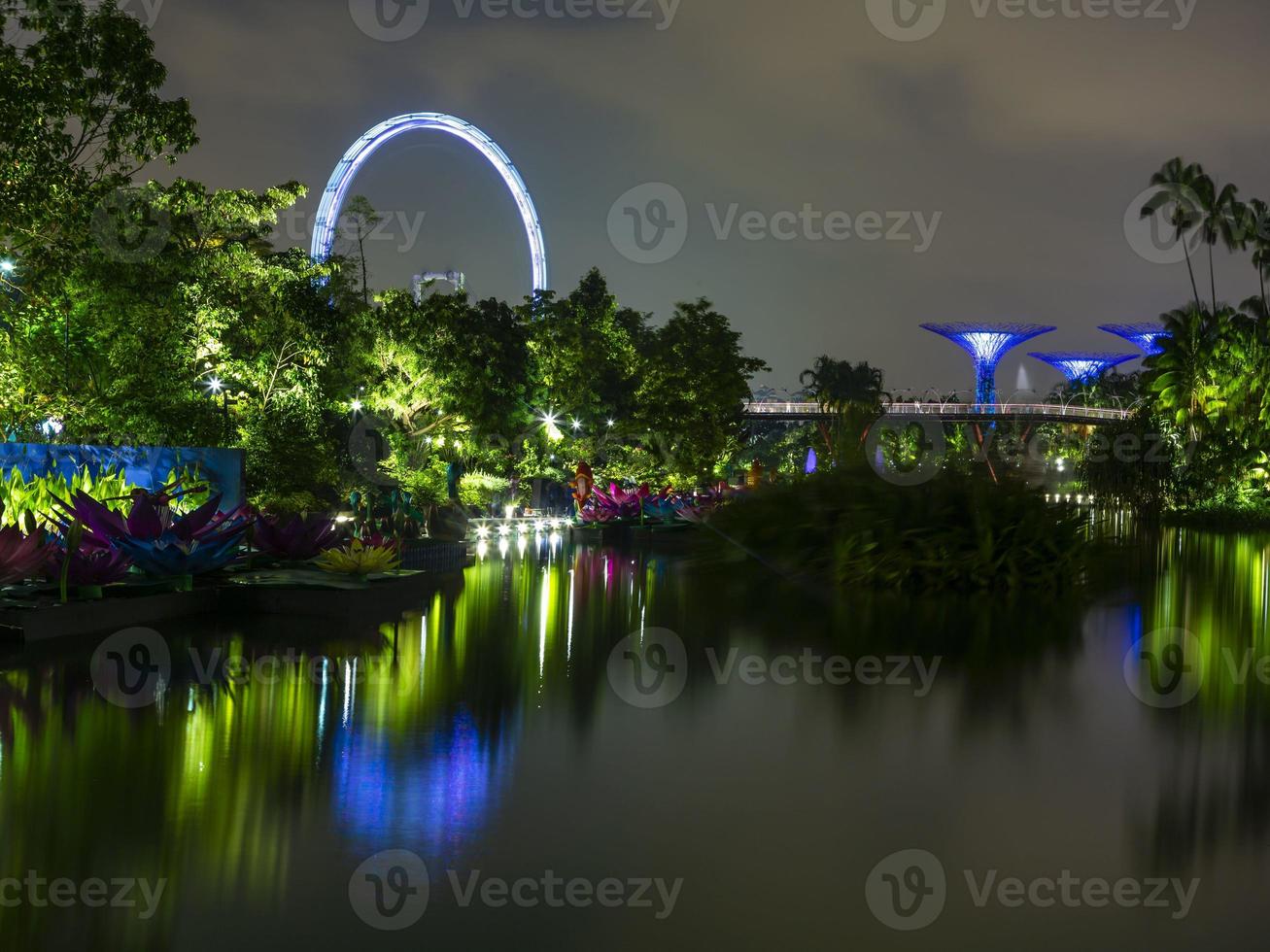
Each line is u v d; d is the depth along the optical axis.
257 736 6.89
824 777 6.18
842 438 23.41
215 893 4.43
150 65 18.33
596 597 14.70
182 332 25.44
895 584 15.27
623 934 4.14
